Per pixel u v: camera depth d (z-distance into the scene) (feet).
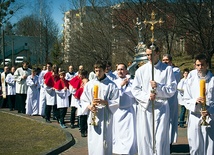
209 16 67.26
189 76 22.11
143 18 69.56
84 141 33.45
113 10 83.10
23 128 38.78
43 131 36.81
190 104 21.30
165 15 69.05
